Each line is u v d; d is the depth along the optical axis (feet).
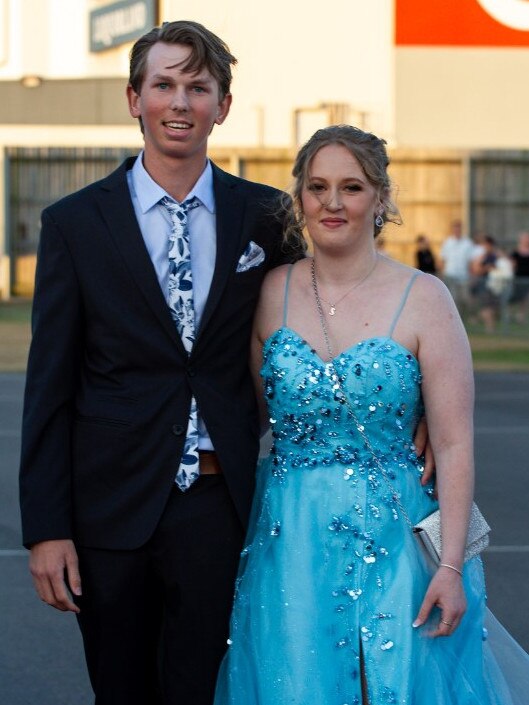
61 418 12.03
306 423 11.92
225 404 12.09
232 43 88.94
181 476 11.92
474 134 82.33
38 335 11.98
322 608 11.64
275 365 12.05
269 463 12.42
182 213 12.15
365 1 86.28
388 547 11.70
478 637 12.00
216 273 12.13
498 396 51.78
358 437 11.86
